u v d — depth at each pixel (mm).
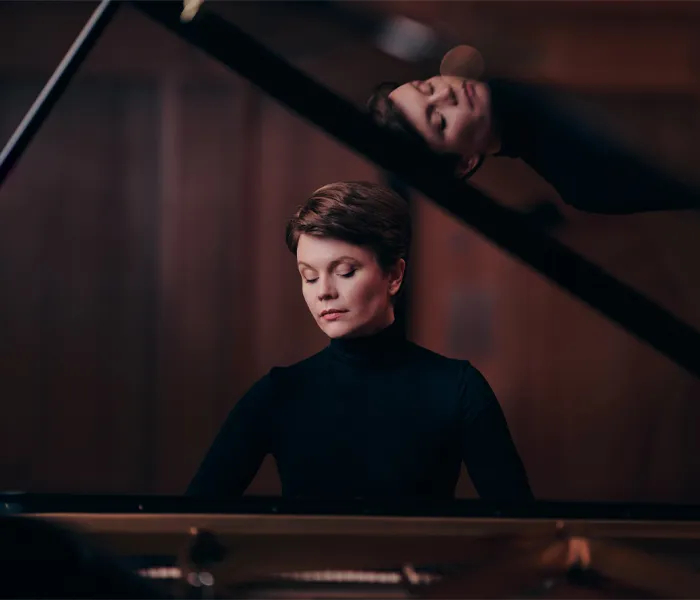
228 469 1030
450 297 3510
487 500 1000
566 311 3492
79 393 3477
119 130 3469
